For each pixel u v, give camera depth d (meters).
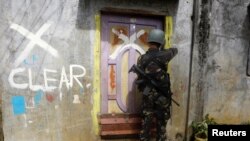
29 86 3.85
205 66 4.74
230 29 4.86
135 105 4.45
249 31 4.99
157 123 4.12
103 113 4.29
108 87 4.29
